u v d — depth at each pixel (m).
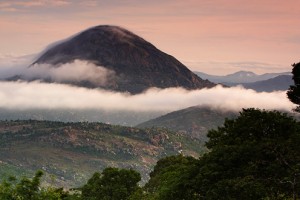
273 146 51.50
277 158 51.03
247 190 48.31
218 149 56.12
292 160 50.03
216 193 51.41
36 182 41.53
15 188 40.94
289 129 56.09
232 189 49.84
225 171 53.31
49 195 41.62
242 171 52.00
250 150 52.72
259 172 51.03
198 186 55.53
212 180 54.03
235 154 53.16
